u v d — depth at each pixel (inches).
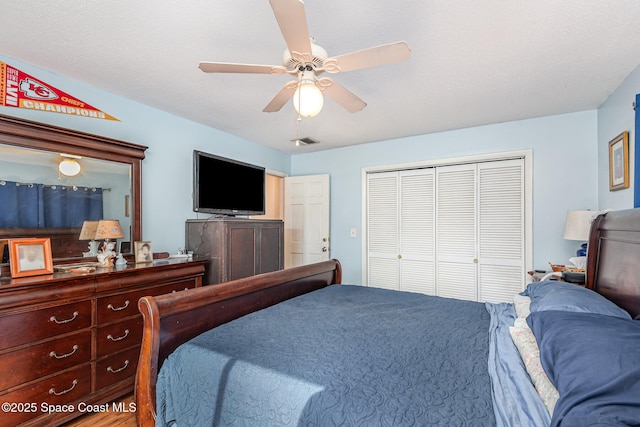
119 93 104.3
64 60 83.4
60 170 89.7
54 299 70.7
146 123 114.6
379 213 169.6
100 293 79.7
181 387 49.6
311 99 64.2
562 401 30.4
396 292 97.8
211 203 130.0
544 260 128.5
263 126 140.3
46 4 61.4
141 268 88.1
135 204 107.7
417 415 35.1
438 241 153.3
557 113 124.8
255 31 70.4
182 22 67.2
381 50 57.4
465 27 68.6
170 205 122.8
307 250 184.5
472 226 145.2
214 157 132.4
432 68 87.4
